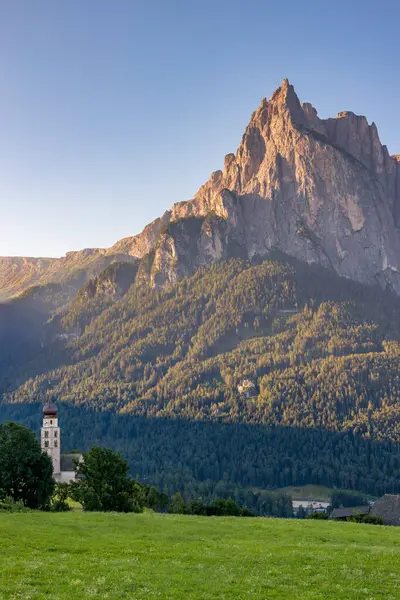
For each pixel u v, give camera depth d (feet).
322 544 239.71
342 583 174.09
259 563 196.44
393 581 177.47
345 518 569.23
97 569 181.68
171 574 178.29
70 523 259.80
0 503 314.35
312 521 311.88
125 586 165.17
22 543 212.64
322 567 191.93
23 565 182.19
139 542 226.58
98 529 250.37
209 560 198.70
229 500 489.26
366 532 280.72
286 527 284.20
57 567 181.68
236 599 157.99
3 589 158.92
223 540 242.99
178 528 265.34
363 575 183.42
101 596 156.46
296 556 206.59
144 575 176.04
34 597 154.20
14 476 334.44
